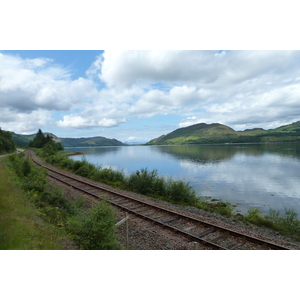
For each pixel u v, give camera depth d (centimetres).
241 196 1962
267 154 6925
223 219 1148
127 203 1293
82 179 2242
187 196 1576
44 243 600
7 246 525
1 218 687
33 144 13888
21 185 1323
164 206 1265
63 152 10706
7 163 2480
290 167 3906
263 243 759
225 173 3312
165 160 5656
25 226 667
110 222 662
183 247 734
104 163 5016
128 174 3244
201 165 4391
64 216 985
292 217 1186
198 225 941
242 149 10700
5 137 8062
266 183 2553
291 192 2109
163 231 872
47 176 2328
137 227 904
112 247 643
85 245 634
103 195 1478
